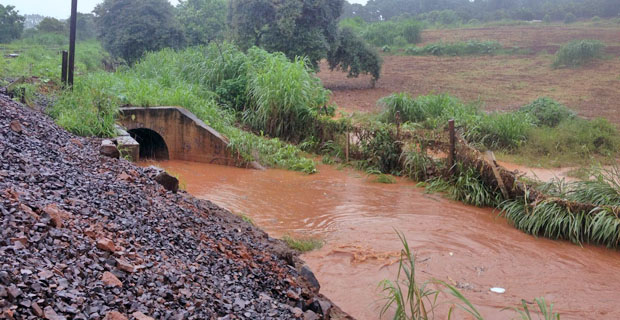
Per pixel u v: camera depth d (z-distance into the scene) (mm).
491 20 72062
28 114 9289
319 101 18016
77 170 6484
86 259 3854
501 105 26641
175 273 4352
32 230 3916
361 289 6969
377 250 8461
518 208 10367
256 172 14086
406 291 6961
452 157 12820
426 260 8195
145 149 15906
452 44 47688
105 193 5727
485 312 6516
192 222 6176
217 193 11562
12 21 45031
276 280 5426
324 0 28875
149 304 3662
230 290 4605
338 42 31172
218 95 19188
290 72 17891
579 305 6902
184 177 12992
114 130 12273
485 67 40031
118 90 15594
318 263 7840
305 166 14453
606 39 45531
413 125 17156
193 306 3896
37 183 5262
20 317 2875
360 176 14047
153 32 35125
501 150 17016
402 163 14188
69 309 3139
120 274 3883
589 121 19734
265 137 17234
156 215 5770
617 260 8672
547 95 29375
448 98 20609
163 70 22109
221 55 20812
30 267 3387
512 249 8953
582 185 10891
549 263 8383
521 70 38031
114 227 4789
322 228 9531
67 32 54469
